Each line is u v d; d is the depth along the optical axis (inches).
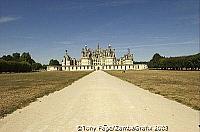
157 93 982.4
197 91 1053.2
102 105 674.2
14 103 707.4
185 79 2026.3
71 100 784.9
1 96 893.2
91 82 1737.2
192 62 4881.9
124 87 1280.8
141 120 477.7
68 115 534.6
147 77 2443.4
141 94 946.7
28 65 5999.0
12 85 1481.3
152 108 621.6
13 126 434.0
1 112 563.8
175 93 970.7
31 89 1195.9
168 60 6028.5
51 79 2241.6
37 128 419.5
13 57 7391.7
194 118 496.7
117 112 565.9
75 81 1892.2
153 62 7706.7
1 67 4645.7
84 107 642.8
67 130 405.4
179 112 565.3
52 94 973.2
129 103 710.5
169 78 2202.3
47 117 513.7
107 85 1428.4
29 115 537.0
